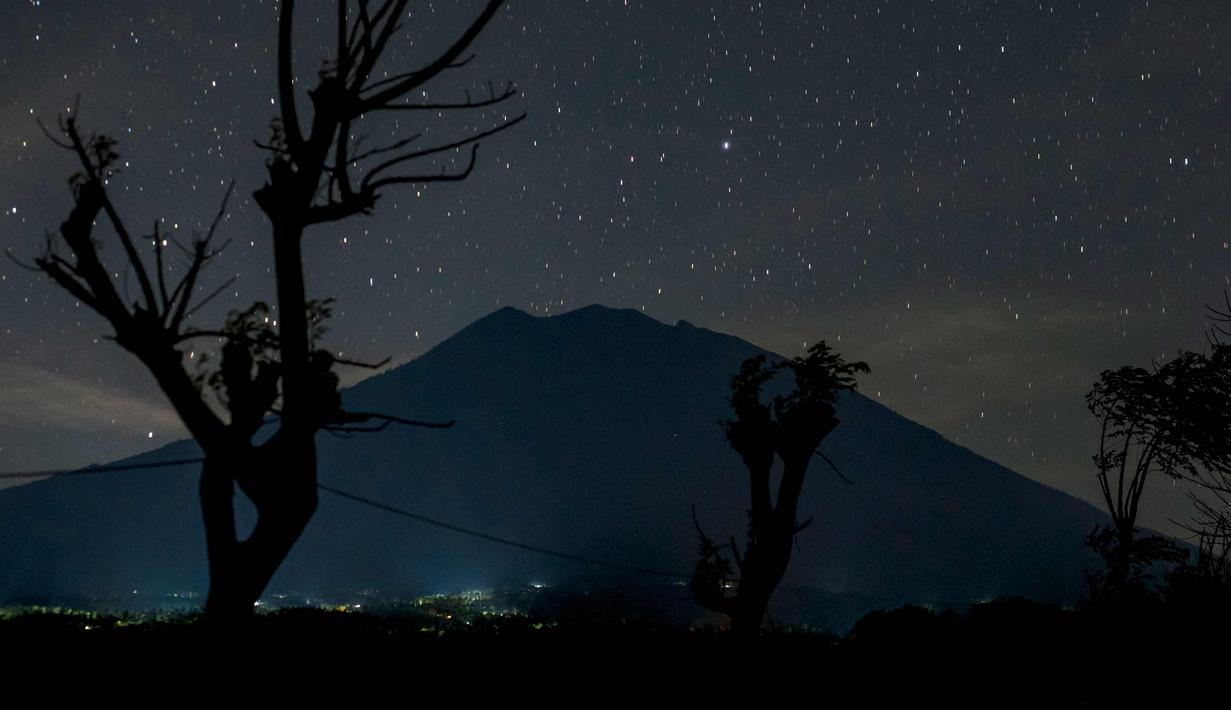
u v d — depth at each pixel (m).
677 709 12.34
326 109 12.90
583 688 12.86
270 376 12.66
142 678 10.91
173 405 12.05
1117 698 11.09
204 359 12.55
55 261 11.95
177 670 11.20
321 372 12.79
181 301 12.24
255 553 12.14
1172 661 10.21
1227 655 9.77
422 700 11.58
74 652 11.74
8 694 10.21
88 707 10.02
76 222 11.99
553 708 11.90
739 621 20.42
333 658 12.64
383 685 11.88
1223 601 9.70
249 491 12.27
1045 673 12.83
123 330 11.91
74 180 12.23
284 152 13.11
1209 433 10.97
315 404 12.52
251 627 12.16
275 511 12.23
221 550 12.11
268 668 11.70
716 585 21.05
